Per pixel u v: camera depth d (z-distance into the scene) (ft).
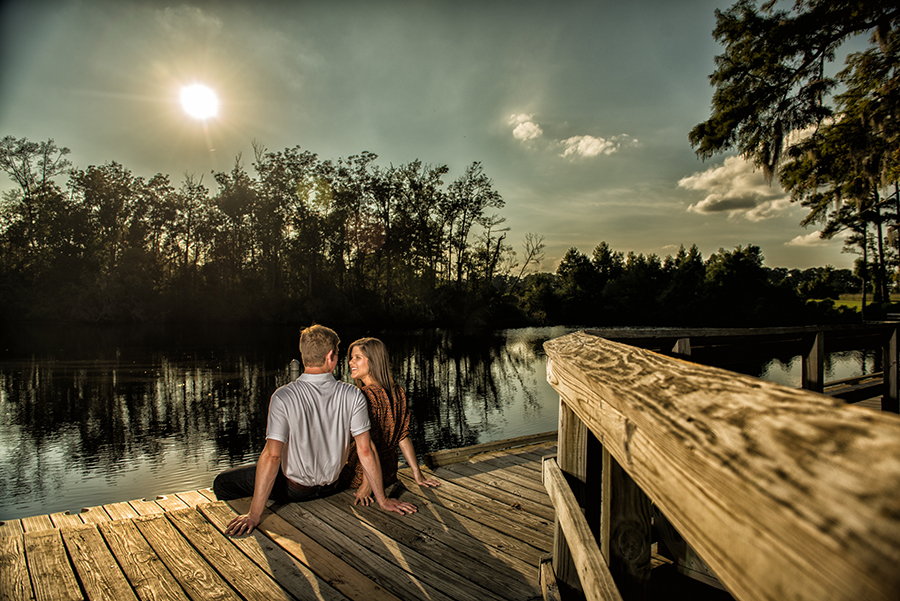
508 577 7.95
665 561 7.27
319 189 169.07
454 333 147.74
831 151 35.32
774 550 1.12
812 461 1.11
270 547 8.89
